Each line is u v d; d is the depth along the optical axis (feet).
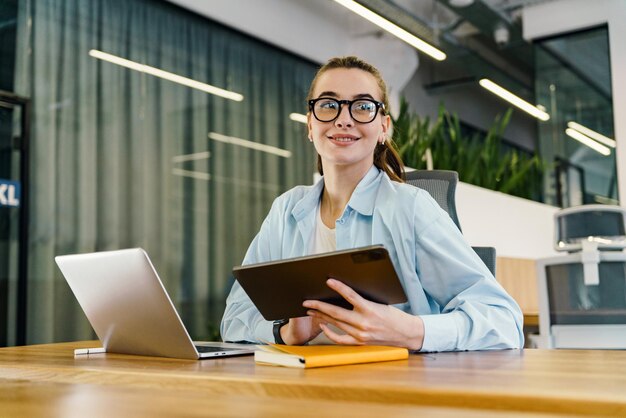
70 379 3.19
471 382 2.43
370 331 3.47
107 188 13.26
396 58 21.95
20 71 12.16
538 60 19.60
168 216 14.42
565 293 9.80
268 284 3.55
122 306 3.82
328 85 4.69
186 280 14.67
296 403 2.49
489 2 19.33
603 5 18.43
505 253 11.62
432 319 3.74
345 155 4.65
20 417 3.39
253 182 16.71
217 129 15.94
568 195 18.54
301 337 3.92
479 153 12.78
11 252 11.75
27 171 11.91
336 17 19.88
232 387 2.63
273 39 17.71
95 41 13.44
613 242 9.85
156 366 3.25
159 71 14.71
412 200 4.61
